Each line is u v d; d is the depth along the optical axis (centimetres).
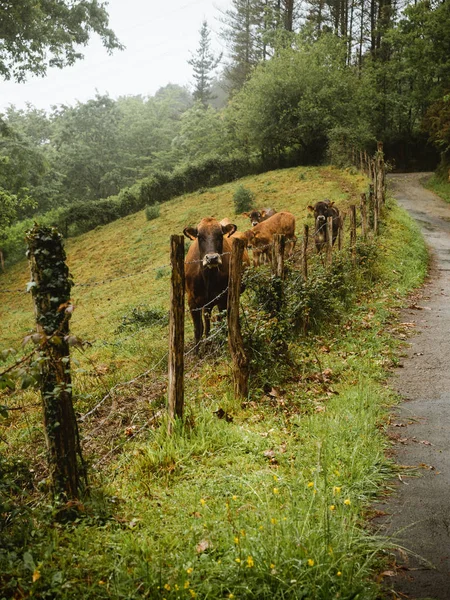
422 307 1161
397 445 557
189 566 349
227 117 4800
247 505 430
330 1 5819
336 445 528
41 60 3238
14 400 874
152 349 1008
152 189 4188
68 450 416
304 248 985
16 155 3681
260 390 690
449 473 498
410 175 4212
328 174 3503
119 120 6456
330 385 726
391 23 5375
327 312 985
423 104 4869
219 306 970
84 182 5834
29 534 380
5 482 409
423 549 391
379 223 1811
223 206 3316
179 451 529
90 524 407
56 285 404
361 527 412
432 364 809
